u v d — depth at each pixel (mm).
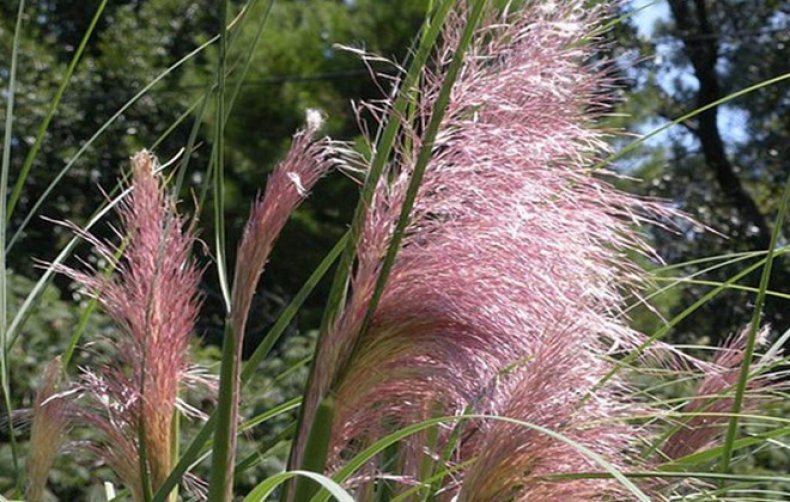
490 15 1355
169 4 10195
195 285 1459
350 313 1299
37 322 5027
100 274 1490
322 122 1364
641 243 1333
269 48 7223
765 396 1565
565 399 1268
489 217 1248
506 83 1293
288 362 5320
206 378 1493
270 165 7168
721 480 1421
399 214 1295
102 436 1502
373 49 7059
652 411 1351
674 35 9578
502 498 1259
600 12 1380
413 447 1444
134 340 1444
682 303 7422
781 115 9648
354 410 1312
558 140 1293
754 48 9594
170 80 9461
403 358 1288
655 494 1362
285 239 7109
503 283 1248
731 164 9602
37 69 9406
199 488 1509
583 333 1268
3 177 1533
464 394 1272
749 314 7559
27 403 4723
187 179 8141
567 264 1262
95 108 9320
